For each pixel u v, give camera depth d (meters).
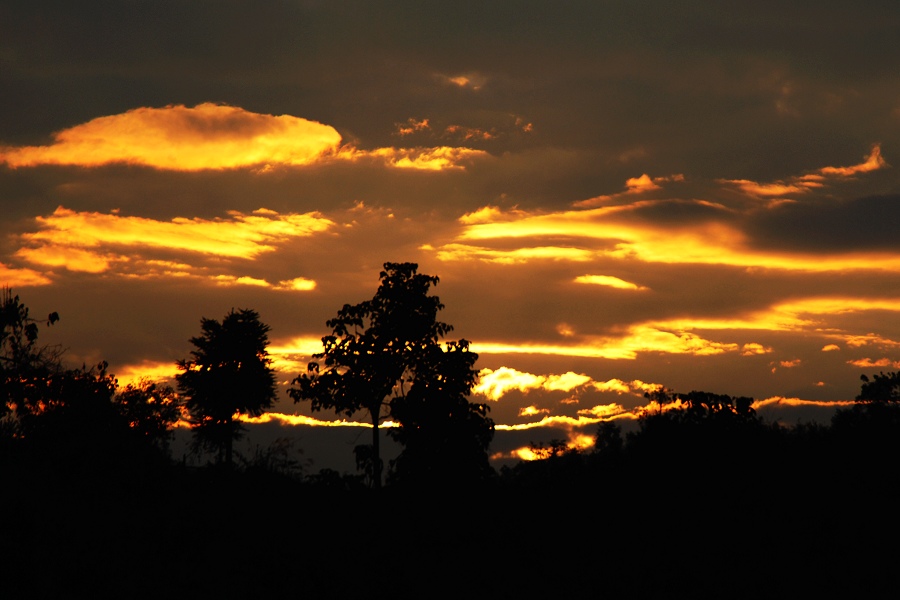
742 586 82.31
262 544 85.31
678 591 82.75
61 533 76.25
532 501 108.81
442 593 82.88
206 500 94.69
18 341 98.31
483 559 90.12
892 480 98.50
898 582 81.12
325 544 89.56
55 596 66.44
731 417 114.12
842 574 83.06
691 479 104.75
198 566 77.50
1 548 70.25
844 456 104.56
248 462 110.31
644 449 112.06
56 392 96.50
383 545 92.38
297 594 77.19
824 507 94.56
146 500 89.88
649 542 92.31
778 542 89.56
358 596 79.62
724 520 94.75
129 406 112.25
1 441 90.62
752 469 104.38
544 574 86.88
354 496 112.25
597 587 84.00
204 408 195.38
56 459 88.69
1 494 80.12
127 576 72.06
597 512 101.19
